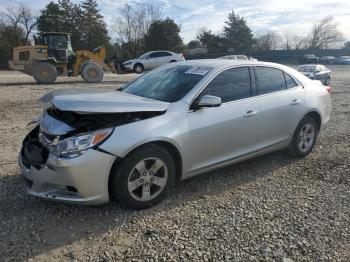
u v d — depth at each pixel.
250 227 3.57
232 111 4.46
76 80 21.41
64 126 3.60
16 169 4.98
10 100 11.36
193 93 4.21
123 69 29.17
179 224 3.61
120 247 3.21
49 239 3.31
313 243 3.30
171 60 30.20
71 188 3.52
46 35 19.67
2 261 2.97
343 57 61.88
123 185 3.67
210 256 3.09
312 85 5.79
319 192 4.42
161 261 3.02
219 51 73.19
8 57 52.19
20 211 3.79
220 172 5.03
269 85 5.08
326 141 6.74
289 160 5.58
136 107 3.69
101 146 3.47
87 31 69.00
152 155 3.78
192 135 4.07
